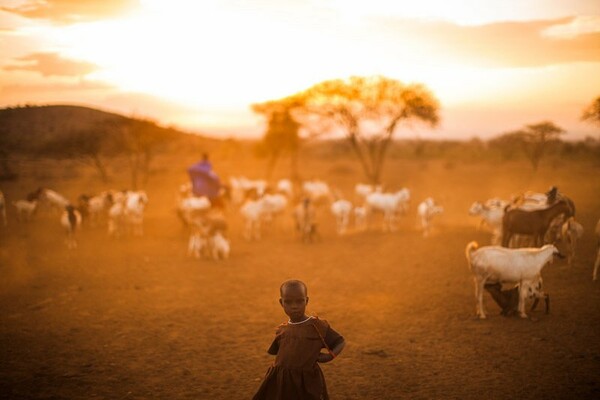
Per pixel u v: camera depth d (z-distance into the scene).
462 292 11.73
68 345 8.69
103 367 7.66
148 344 8.71
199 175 25.00
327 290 12.42
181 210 22.27
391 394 6.54
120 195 23.27
